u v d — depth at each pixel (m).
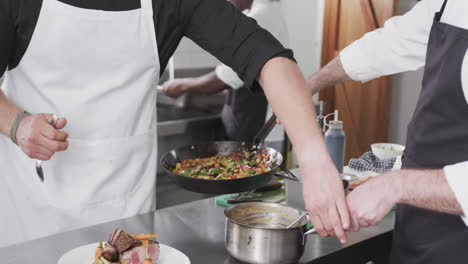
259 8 3.00
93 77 1.47
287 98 1.23
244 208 1.34
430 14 1.48
